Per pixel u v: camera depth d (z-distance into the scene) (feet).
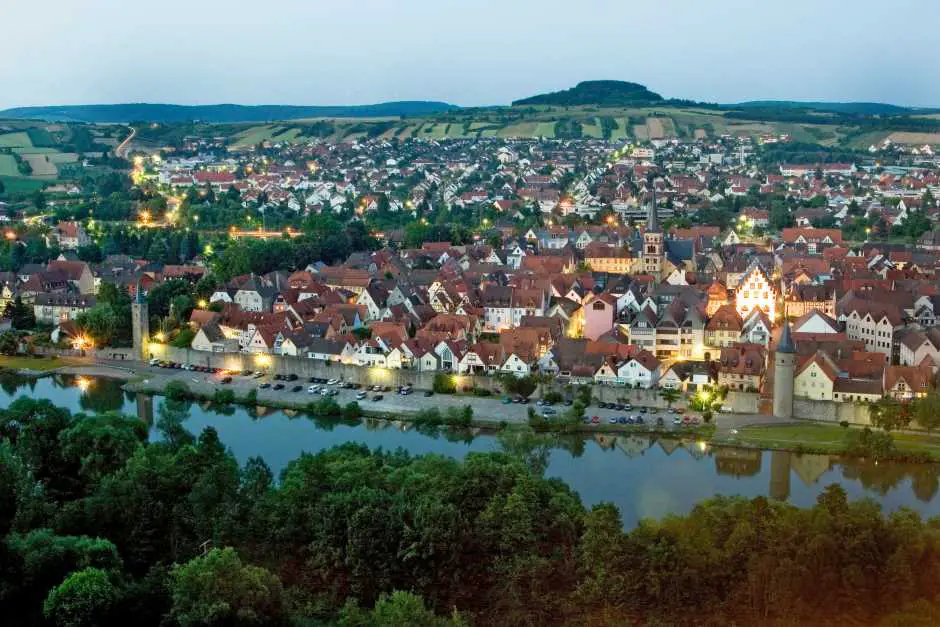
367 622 531.50
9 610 545.03
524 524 611.06
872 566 554.87
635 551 565.53
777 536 570.87
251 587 524.93
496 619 570.87
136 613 537.24
